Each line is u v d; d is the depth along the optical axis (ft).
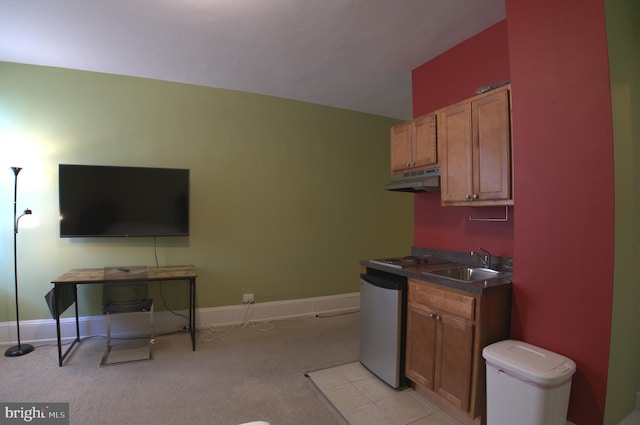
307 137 13.05
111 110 10.34
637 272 5.58
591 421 5.03
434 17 7.39
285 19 7.41
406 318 7.43
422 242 9.86
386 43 8.52
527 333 5.82
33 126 9.62
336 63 9.66
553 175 5.48
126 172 10.12
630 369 5.52
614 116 4.87
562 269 5.36
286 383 7.68
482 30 7.97
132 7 6.93
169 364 8.57
